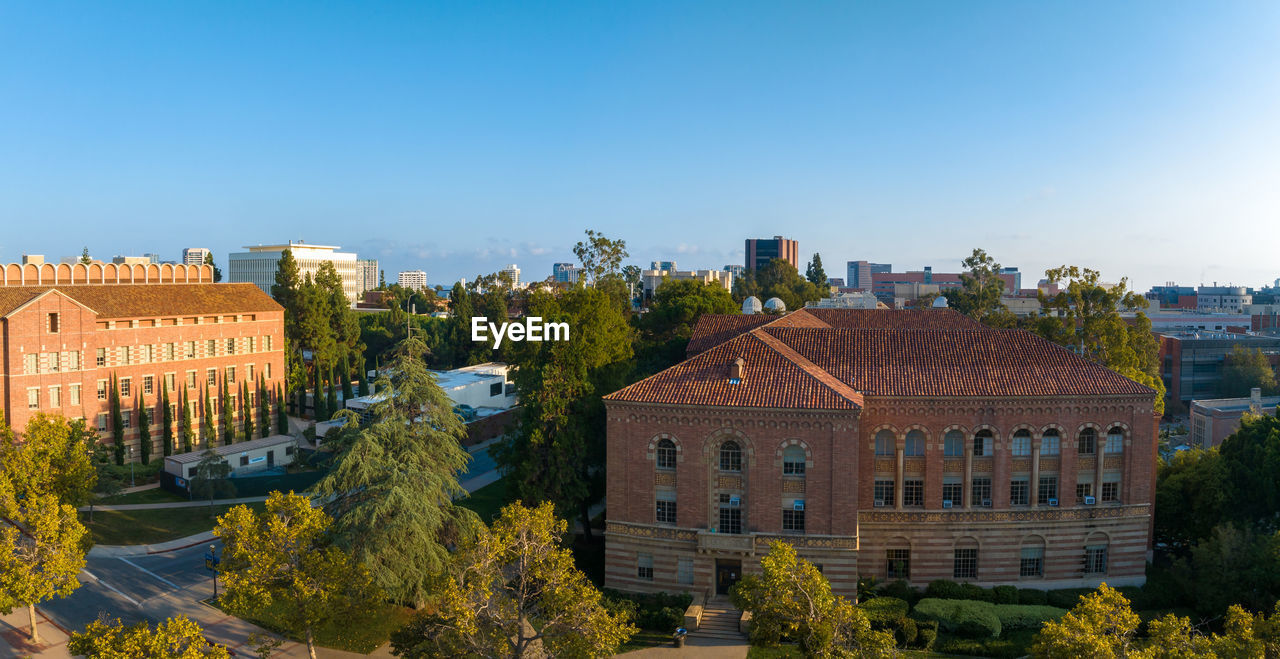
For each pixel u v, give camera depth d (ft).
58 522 151.02
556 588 126.62
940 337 208.74
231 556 138.82
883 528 187.11
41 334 258.16
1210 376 481.87
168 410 301.84
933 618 168.45
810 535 173.17
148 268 338.34
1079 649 102.83
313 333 411.34
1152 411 187.01
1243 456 204.23
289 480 284.61
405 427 172.04
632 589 183.42
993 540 186.80
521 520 133.18
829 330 217.36
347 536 155.12
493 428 363.15
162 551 212.23
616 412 181.78
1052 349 200.95
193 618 169.99
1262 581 167.12
